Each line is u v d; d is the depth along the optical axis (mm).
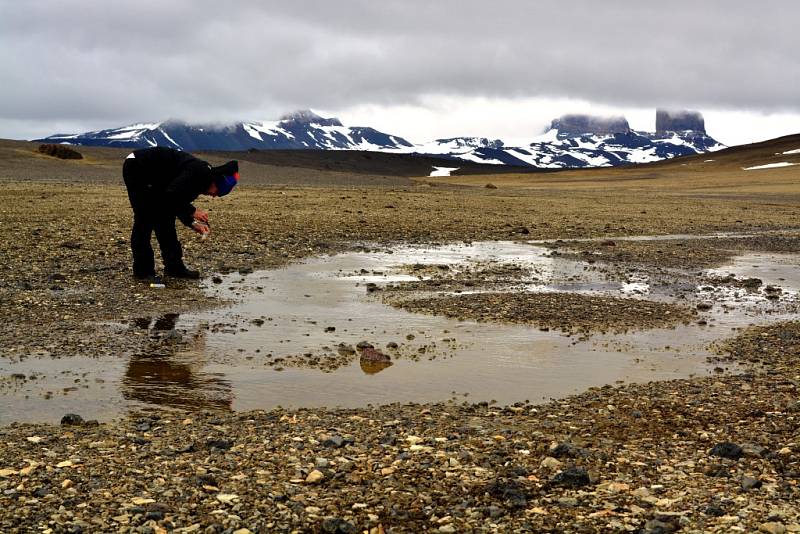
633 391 9164
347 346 10938
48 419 7691
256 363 10023
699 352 11297
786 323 13398
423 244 22719
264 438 7230
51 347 10297
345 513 5719
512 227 28375
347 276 16734
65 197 30922
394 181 72750
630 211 39125
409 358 10508
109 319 11922
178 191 14070
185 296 13828
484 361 10469
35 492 5812
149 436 7219
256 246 20047
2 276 14484
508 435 7488
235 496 5895
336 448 7008
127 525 5367
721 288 16969
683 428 7809
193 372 9523
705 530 5461
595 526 5562
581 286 16562
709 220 35219
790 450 7094
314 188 47875
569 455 6941
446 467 6617
